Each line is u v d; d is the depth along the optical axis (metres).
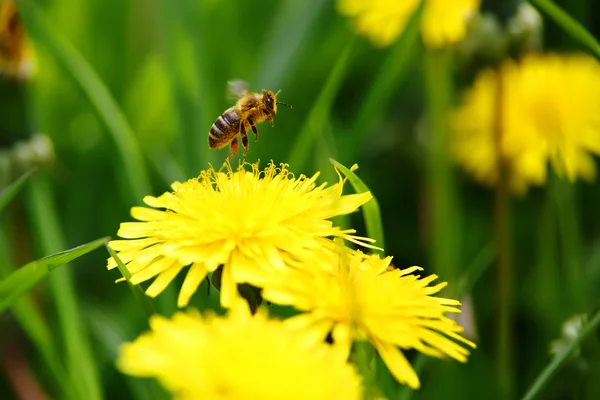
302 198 0.26
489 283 0.35
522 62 0.33
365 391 0.24
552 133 0.34
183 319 0.23
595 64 0.36
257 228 0.25
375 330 0.24
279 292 0.24
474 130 0.36
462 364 0.31
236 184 0.27
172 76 0.35
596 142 0.35
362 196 0.26
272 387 0.22
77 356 0.31
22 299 0.30
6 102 0.33
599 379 0.29
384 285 0.25
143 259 0.26
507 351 0.32
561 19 0.29
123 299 0.35
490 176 0.36
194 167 0.34
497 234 0.32
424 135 0.36
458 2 0.34
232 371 0.22
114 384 0.33
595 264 0.34
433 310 0.25
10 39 0.33
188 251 0.25
